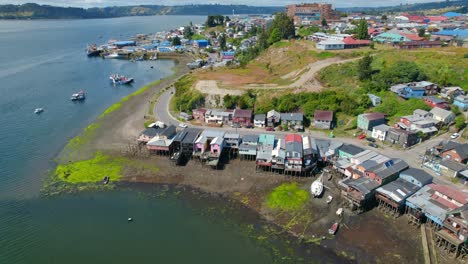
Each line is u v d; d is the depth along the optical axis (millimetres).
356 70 116312
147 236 55750
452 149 71625
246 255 51562
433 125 86000
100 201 65312
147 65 199000
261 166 75938
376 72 114125
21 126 101062
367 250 52156
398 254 51281
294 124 94812
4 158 81312
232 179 72688
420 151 78938
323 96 104938
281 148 76500
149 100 123188
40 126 101250
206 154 78688
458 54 119562
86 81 156500
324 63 129625
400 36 148500
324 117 93938
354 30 177500
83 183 71188
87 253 51969
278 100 105562
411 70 106188
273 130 94375
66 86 146250
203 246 53469
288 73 130000
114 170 76125
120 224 58656
